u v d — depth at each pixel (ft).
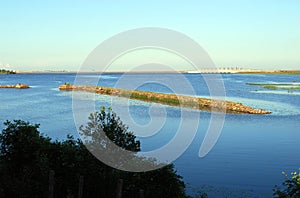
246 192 51.03
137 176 33.04
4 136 36.06
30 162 35.47
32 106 170.81
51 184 29.25
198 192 50.80
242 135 97.35
